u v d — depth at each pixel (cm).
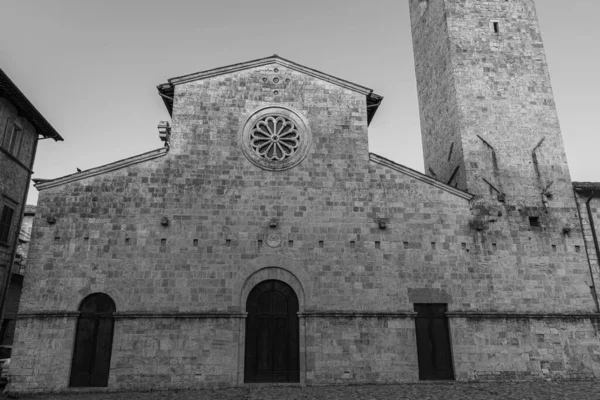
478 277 2494
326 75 2773
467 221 2586
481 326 2412
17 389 2125
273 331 2353
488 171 2742
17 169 3047
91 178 2450
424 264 2488
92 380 2202
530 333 2427
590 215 2712
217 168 2548
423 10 3675
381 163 2644
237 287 2361
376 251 2488
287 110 2709
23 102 2919
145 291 2306
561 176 2767
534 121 2880
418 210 2577
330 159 2636
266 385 2236
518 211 2658
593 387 2155
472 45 3038
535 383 2291
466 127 2844
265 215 2497
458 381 2314
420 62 3638
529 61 3017
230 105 2672
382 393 2044
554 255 2586
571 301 2511
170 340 2252
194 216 2450
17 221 3059
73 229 2361
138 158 2497
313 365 2283
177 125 2594
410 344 2355
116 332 2234
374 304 2403
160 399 1961
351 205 2556
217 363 2247
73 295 2269
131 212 2417
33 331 2205
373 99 2847
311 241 2477
